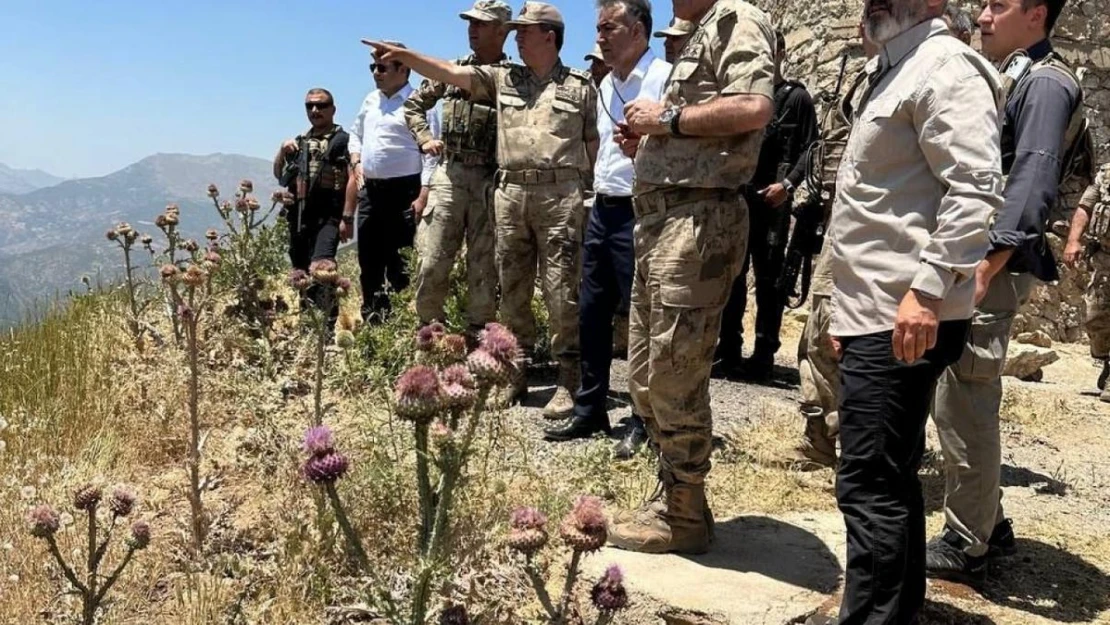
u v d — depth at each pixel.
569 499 3.74
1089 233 7.04
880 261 2.58
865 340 2.61
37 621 3.17
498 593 3.06
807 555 3.44
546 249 5.10
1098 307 6.89
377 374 4.67
